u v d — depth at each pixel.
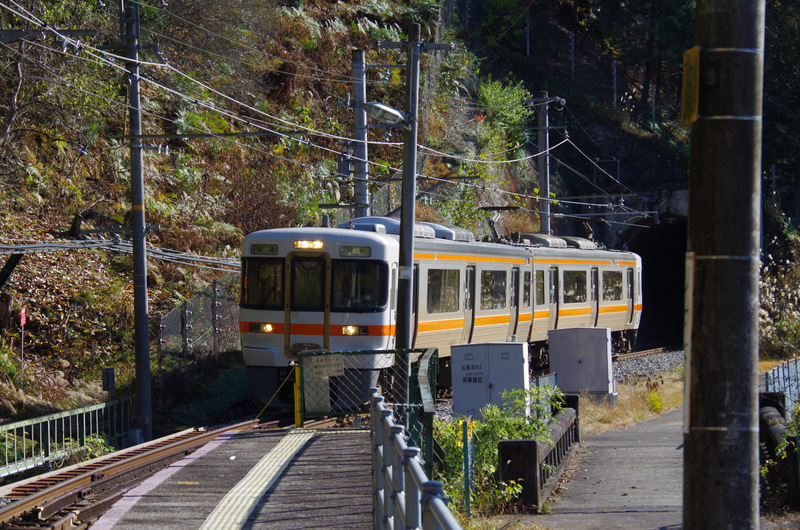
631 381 42.78
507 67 90.19
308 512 13.95
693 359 7.63
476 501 17.06
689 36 89.81
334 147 60.34
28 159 38.59
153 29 47.91
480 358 24.41
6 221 34.88
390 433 9.93
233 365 36.66
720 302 7.51
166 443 23.62
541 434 19.59
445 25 84.00
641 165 86.06
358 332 27.88
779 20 81.00
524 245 41.97
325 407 23.25
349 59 68.12
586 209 81.25
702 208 7.61
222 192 47.78
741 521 7.44
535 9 101.75
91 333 32.16
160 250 34.38
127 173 42.62
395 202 61.66
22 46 36.16
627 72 104.00
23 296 31.70
